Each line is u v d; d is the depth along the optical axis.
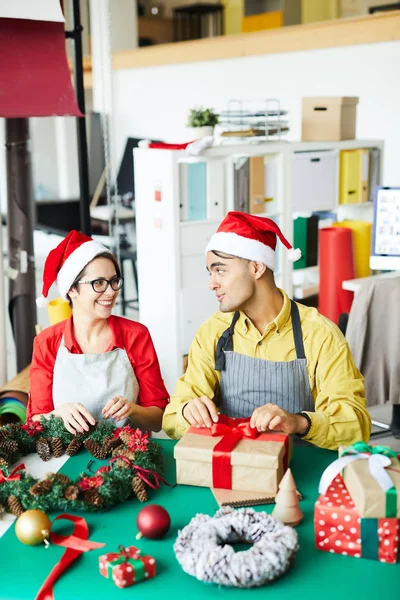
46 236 8.23
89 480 1.61
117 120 8.90
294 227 4.68
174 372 4.14
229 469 1.64
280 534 1.36
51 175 9.39
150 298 4.20
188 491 1.67
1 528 1.55
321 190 4.71
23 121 3.50
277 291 2.06
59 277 2.17
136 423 2.19
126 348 2.25
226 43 7.00
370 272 4.77
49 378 2.22
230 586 1.31
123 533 1.50
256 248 1.95
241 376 2.06
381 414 4.25
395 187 3.59
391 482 1.38
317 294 4.87
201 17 8.20
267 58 6.73
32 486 1.59
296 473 1.76
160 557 1.41
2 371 3.30
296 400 2.04
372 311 3.45
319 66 6.25
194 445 1.68
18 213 3.58
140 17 8.61
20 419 3.03
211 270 2.00
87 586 1.32
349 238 4.40
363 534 1.38
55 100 2.84
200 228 4.07
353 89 6.00
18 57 2.80
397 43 5.56
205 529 1.39
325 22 6.03
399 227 3.60
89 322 2.20
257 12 7.51
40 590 1.31
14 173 3.54
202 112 4.39
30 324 3.73
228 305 1.98
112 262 2.17
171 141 8.19
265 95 6.85
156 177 3.99
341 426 1.90
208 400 1.88
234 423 1.83
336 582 1.32
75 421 1.96
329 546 1.41
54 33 2.88
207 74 7.47
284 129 4.55
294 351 2.05
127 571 1.31
